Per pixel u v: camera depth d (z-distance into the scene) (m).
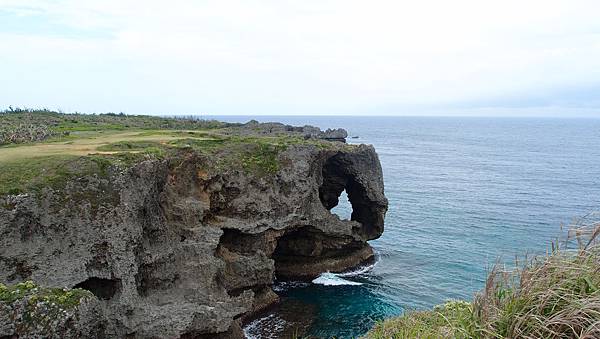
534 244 50.81
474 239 53.44
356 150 49.66
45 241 24.05
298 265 44.34
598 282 7.09
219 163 38.16
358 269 44.97
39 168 26.42
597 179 98.62
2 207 23.16
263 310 36.56
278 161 41.44
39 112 82.19
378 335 12.24
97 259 25.27
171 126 73.88
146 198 29.23
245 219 38.28
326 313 35.84
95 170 27.02
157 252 29.55
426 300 37.81
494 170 115.56
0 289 19.31
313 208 43.12
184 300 28.84
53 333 19.38
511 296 7.70
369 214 52.00
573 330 6.48
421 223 61.03
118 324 24.80
